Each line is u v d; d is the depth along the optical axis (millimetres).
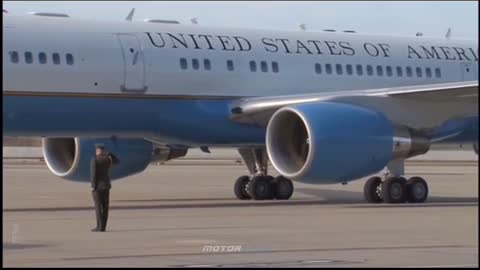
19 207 89062
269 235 64875
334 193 113688
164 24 93875
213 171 179500
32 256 53250
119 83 88812
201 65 92875
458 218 78125
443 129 97562
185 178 151750
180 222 74062
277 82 96625
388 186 94312
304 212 83750
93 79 87688
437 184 136500
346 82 100500
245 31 97688
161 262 50781
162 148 101375
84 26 89250
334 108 87938
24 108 85375
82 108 87625
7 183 132000
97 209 67562
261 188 101688
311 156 85562
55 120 87250
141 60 89875
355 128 87188
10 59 84688
